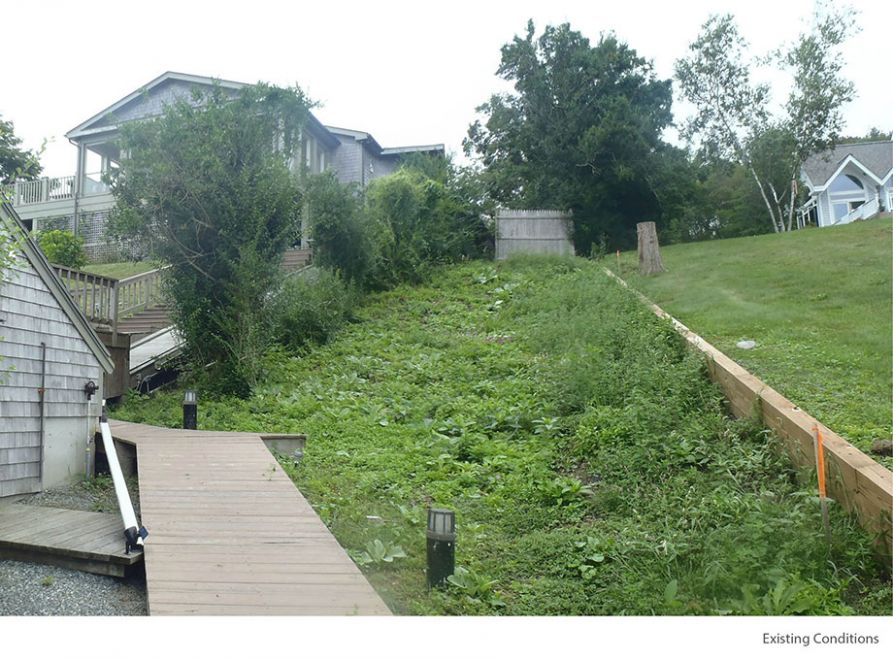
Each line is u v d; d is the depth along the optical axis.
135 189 11.59
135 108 24.16
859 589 4.60
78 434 8.09
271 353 13.22
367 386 11.39
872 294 12.41
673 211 25.31
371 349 13.63
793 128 28.53
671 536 5.33
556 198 23.84
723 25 29.47
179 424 9.94
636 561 5.09
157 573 4.35
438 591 4.69
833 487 5.50
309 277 16.36
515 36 24.72
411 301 17.41
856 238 18.19
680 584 4.69
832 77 28.31
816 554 4.77
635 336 10.63
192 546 4.82
